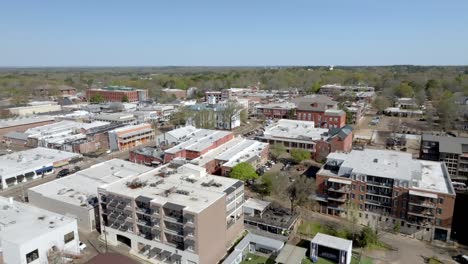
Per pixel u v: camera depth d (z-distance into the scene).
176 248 67.94
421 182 87.31
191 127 163.62
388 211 85.88
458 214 92.31
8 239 63.59
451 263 71.81
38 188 94.00
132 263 58.44
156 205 68.38
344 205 91.19
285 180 101.38
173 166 92.12
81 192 91.50
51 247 67.12
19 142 162.62
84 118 196.25
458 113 192.62
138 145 163.12
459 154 111.38
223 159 118.69
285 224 82.75
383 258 73.94
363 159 98.31
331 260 72.38
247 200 93.62
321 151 134.62
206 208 66.25
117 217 75.44
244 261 72.50
